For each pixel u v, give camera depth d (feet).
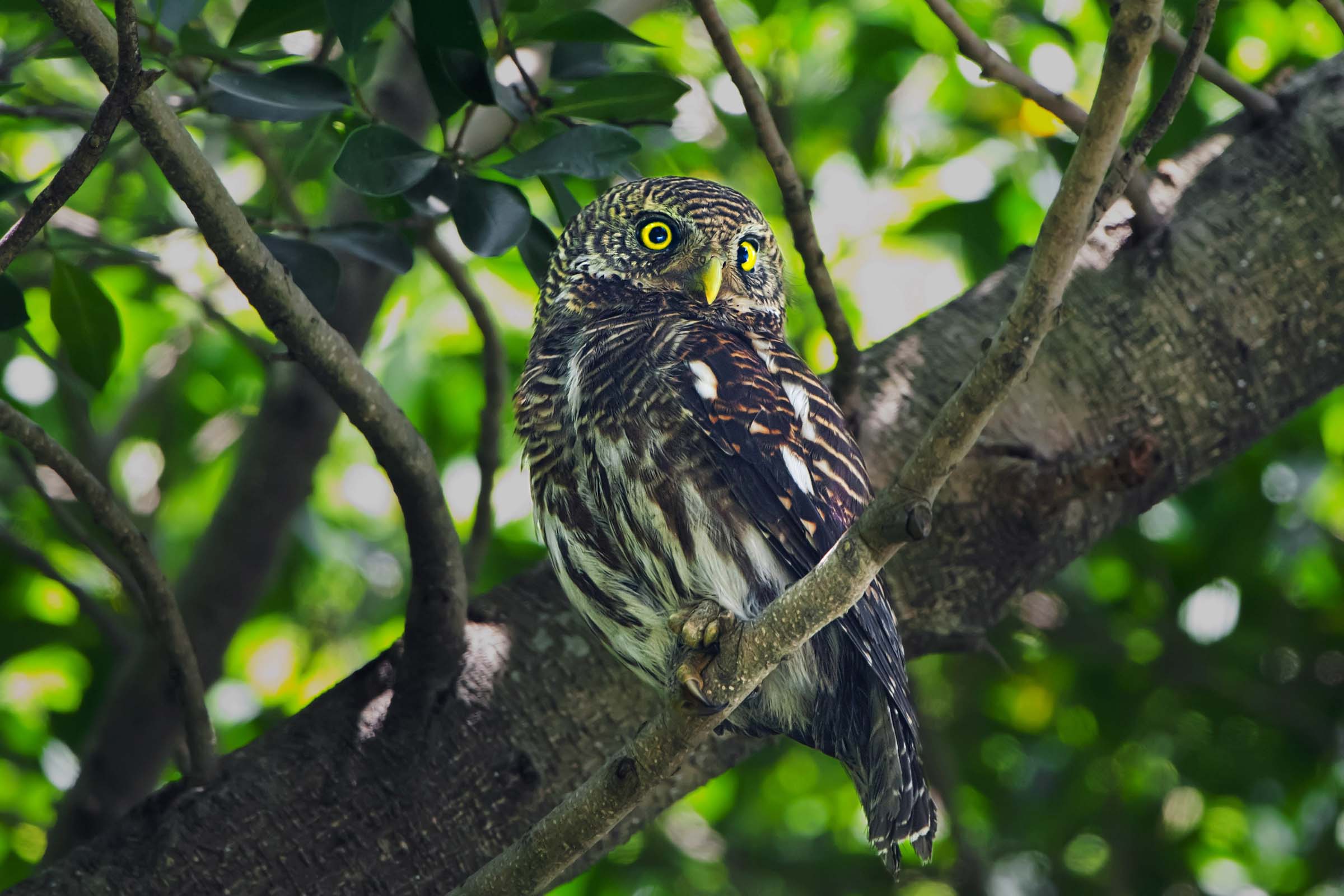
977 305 25.29
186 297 38.24
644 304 25.73
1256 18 38.55
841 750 22.35
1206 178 24.91
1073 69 40.06
